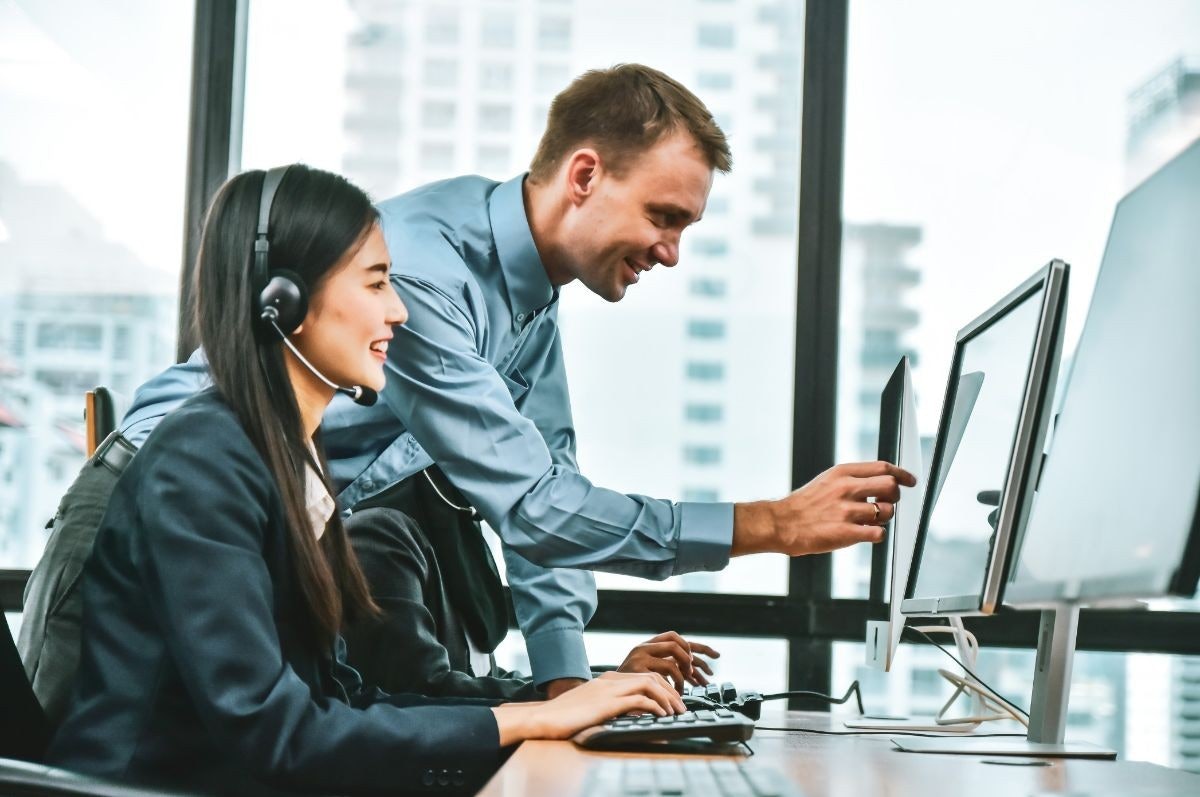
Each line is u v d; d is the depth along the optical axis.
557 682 2.13
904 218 3.65
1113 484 1.30
